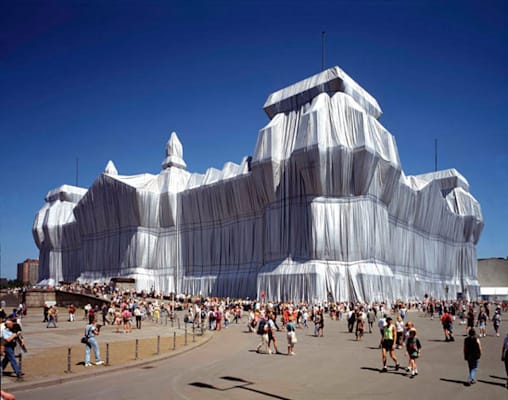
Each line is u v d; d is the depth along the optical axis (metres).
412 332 15.80
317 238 57.91
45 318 37.66
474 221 99.44
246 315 48.28
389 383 14.34
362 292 56.12
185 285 75.00
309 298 56.09
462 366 17.70
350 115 60.50
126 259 79.25
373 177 60.03
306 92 65.62
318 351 22.31
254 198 68.12
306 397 12.41
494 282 128.88
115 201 81.75
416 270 78.69
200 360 19.27
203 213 75.19
